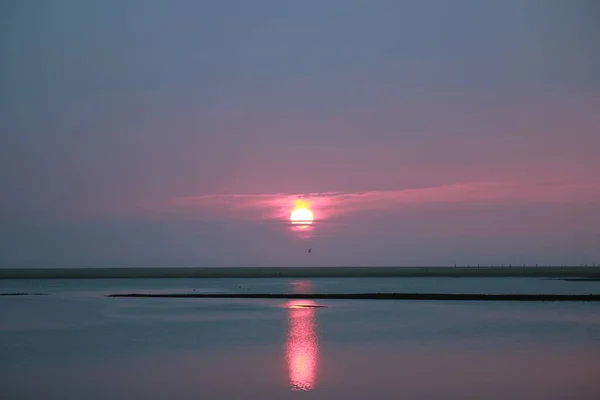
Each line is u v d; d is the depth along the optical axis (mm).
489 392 39000
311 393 39031
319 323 77188
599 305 103125
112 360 50875
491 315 86438
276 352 54156
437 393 38812
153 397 38531
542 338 61812
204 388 40562
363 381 42156
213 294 145500
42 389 40781
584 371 45062
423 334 65500
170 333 67688
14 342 61906
